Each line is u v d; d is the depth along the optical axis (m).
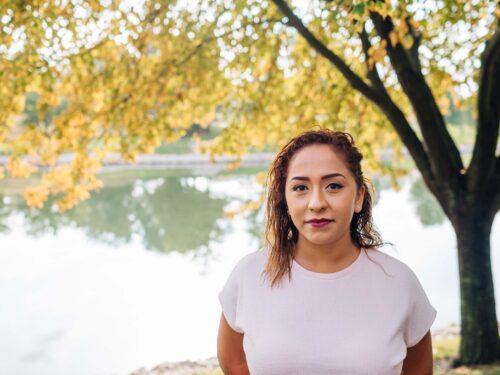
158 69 5.54
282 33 5.66
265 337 1.42
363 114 6.15
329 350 1.37
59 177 5.54
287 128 6.21
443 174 4.83
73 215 18.70
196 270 11.03
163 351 6.82
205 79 5.91
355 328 1.38
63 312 8.48
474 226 4.88
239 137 6.25
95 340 7.26
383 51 3.74
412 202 18.55
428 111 4.59
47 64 4.92
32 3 4.51
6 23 4.52
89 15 4.96
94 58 5.44
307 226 1.38
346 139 1.44
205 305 8.73
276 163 1.50
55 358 6.69
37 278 10.52
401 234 13.40
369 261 1.45
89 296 9.34
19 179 26.69
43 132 5.38
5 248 13.21
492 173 4.76
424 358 1.56
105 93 5.52
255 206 6.35
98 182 5.66
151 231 15.65
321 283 1.42
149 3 5.25
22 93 5.14
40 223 17.09
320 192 1.36
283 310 1.42
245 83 5.85
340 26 4.66
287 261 1.46
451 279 9.52
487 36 4.54
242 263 1.54
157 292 9.53
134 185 25.91
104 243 13.91
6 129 5.25
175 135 5.72
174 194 22.95
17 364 6.49
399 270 1.45
